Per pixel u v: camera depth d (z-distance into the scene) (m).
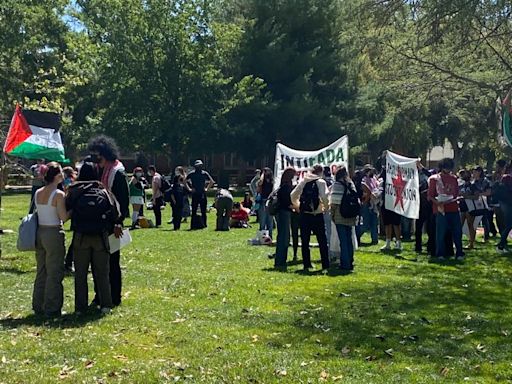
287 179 13.49
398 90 21.89
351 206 13.09
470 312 9.78
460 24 17.09
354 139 46.44
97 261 9.05
